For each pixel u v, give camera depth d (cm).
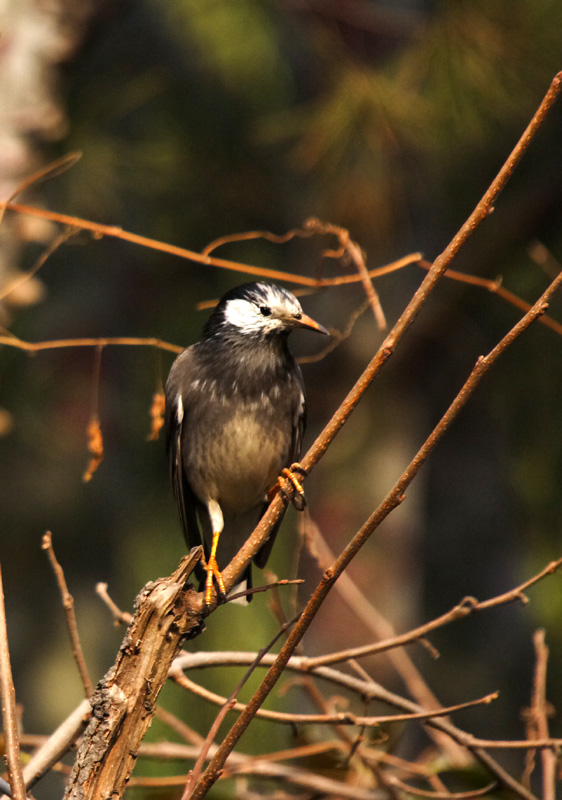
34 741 561
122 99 1014
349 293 1048
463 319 1111
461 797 555
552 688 1228
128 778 400
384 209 874
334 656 511
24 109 820
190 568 421
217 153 1152
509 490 1457
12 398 1067
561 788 1259
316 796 590
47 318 1205
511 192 1067
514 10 852
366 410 1080
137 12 1265
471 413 1330
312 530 607
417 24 893
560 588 1222
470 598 513
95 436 591
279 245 1148
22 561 1290
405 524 1080
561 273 386
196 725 1062
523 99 874
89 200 1034
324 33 892
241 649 1066
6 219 800
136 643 405
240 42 1242
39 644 1346
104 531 1272
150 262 1164
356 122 853
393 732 609
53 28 839
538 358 1045
